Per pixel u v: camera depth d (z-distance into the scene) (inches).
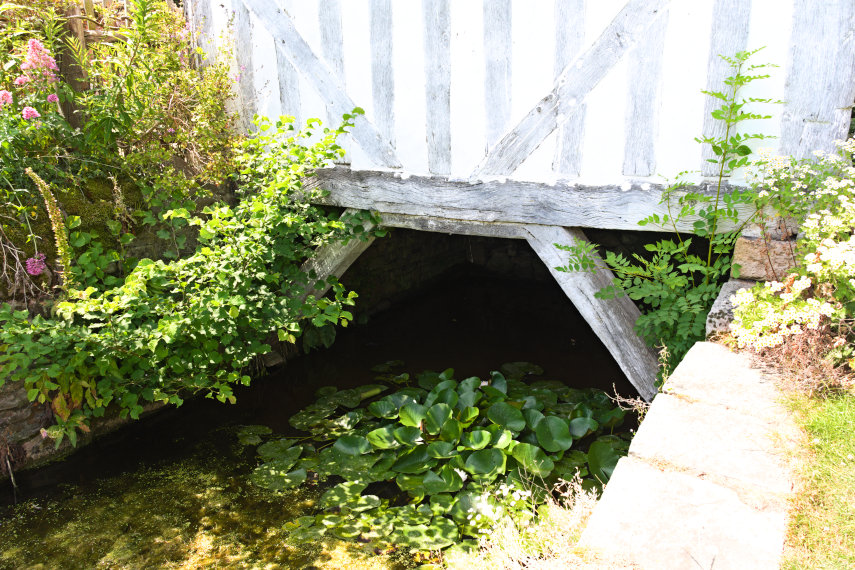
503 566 81.0
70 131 130.3
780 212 101.2
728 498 56.4
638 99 117.7
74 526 110.7
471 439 123.7
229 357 142.1
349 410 152.7
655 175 120.0
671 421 68.5
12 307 119.3
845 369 78.9
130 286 122.0
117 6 160.6
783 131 107.6
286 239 148.5
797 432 66.7
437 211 144.8
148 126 143.6
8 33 131.9
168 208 144.7
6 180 115.7
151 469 128.4
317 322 137.8
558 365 182.1
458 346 198.1
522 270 278.4
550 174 130.7
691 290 116.3
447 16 132.4
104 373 123.5
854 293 82.2
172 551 104.4
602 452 118.3
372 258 217.8
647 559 49.6
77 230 130.0
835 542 51.7
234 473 126.9
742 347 86.0
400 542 103.3
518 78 128.6
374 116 148.4
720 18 107.4
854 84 100.7
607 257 125.5
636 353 129.5
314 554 102.2
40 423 126.9
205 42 168.2
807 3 100.8
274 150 149.5
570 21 120.3
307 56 153.3
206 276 132.0
